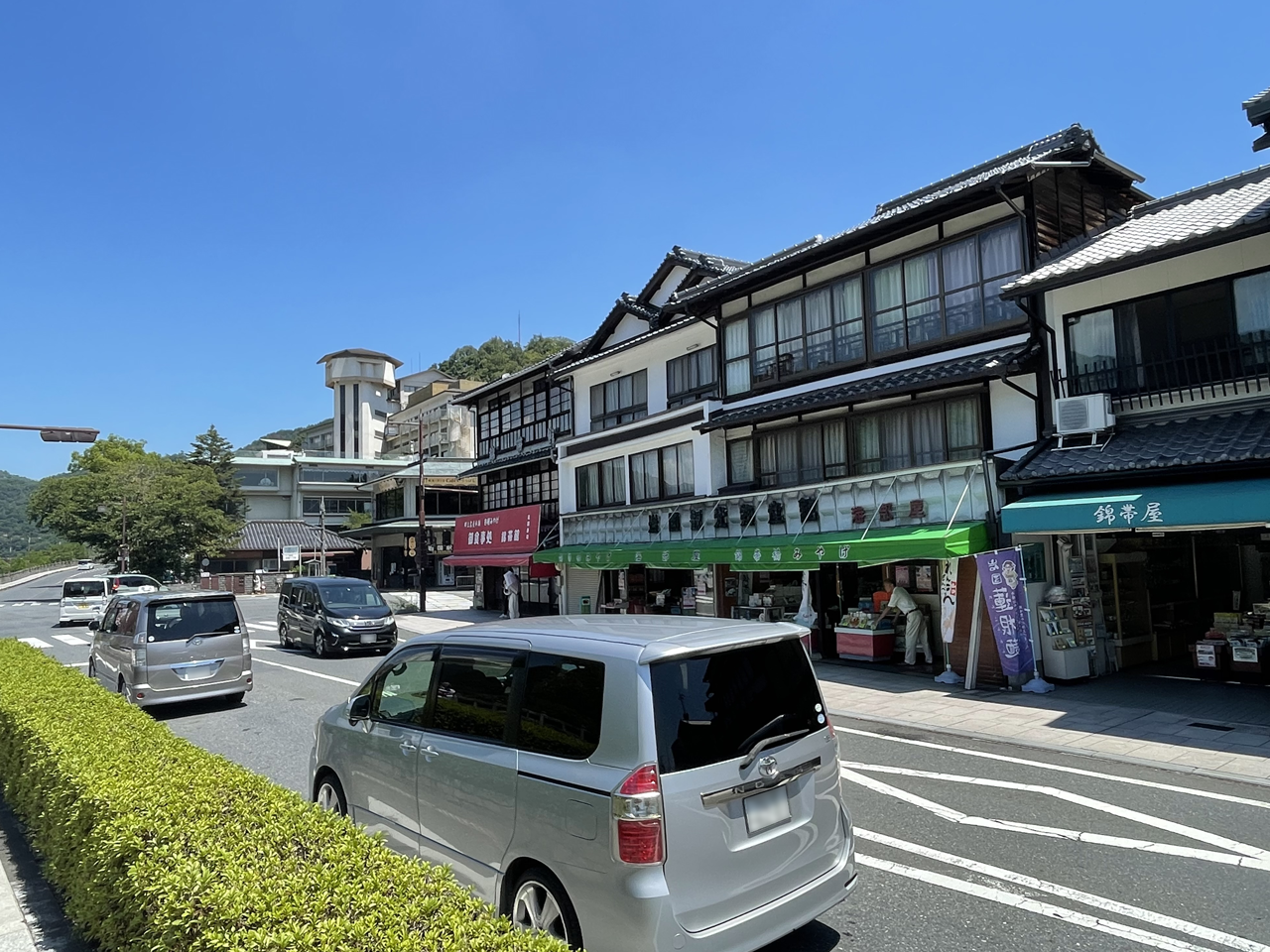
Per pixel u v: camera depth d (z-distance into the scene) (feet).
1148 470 31.99
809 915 12.21
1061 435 37.01
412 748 15.03
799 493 48.93
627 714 11.39
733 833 11.48
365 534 142.92
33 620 104.78
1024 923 14.15
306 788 24.27
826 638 50.55
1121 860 16.94
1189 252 31.42
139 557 150.30
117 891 11.66
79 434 71.82
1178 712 30.53
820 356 50.57
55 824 15.11
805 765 12.81
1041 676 37.17
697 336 62.18
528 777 12.32
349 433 235.81
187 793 13.73
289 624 63.67
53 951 13.51
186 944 9.55
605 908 10.77
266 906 9.55
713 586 56.95
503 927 9.21
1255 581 46.09
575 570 76.59
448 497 147.84
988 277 41.68
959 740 28.30
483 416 99.96
